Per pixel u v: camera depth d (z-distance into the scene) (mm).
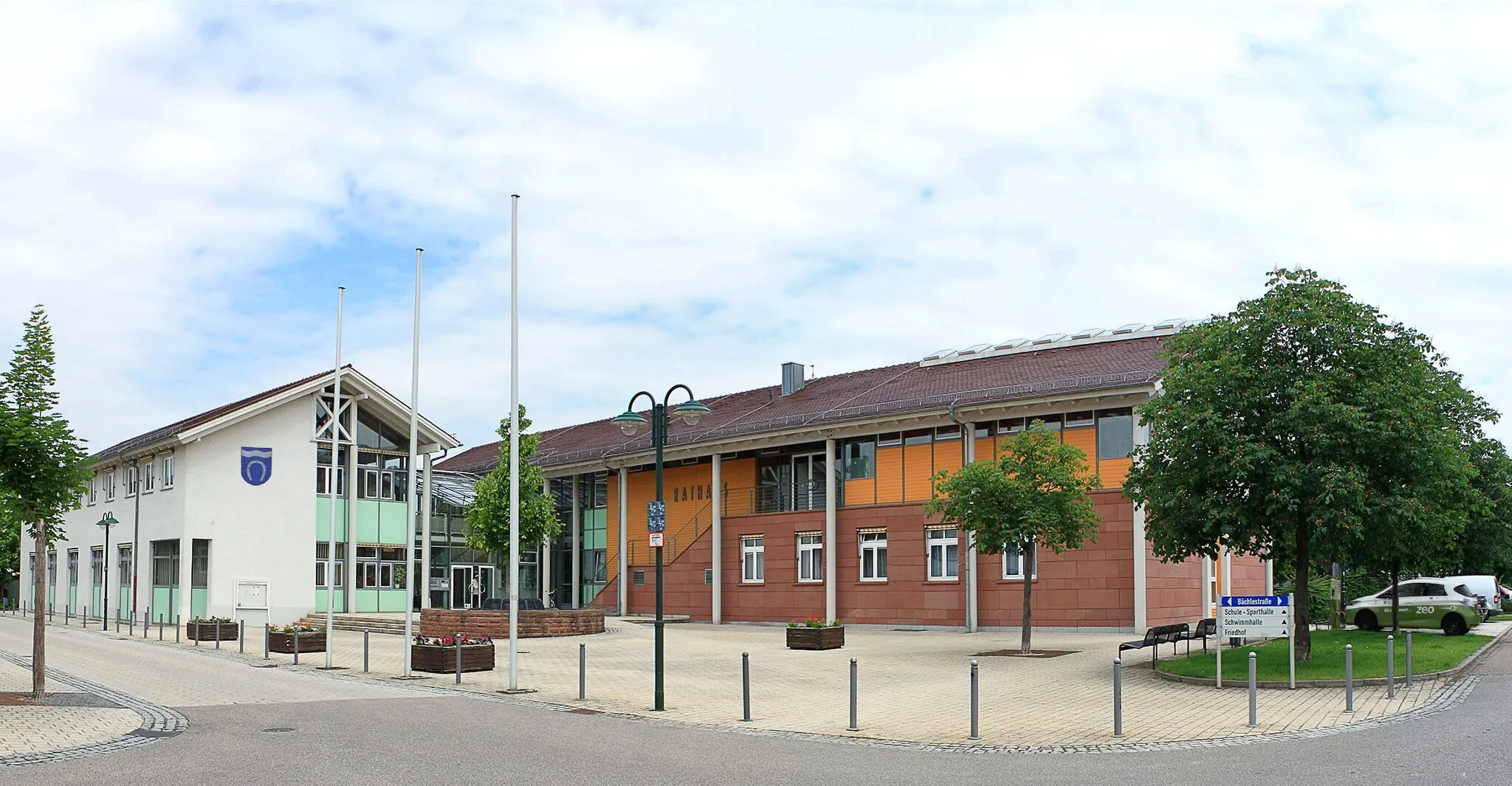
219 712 16453
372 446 43438
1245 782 11008
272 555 40656
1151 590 31984
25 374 16391
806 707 17609
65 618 43500
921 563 36375
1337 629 34000
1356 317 20531
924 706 17688
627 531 48562
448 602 44750
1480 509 25141
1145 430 32125
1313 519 19453
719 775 11500
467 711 16734
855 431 38281
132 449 42156
